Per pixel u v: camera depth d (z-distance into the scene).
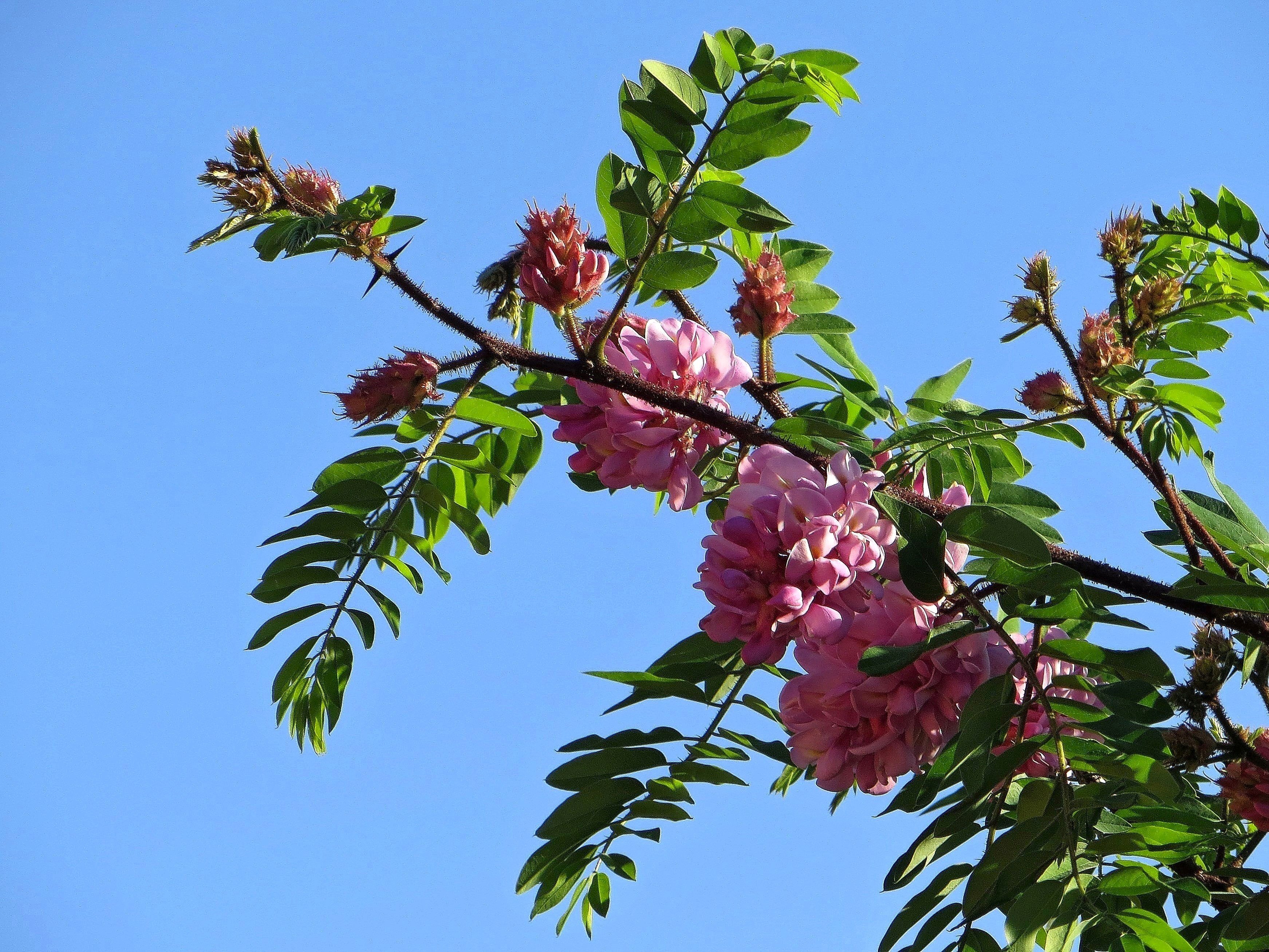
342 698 3.66
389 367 3.17
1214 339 3.80
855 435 3.01
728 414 3.10
